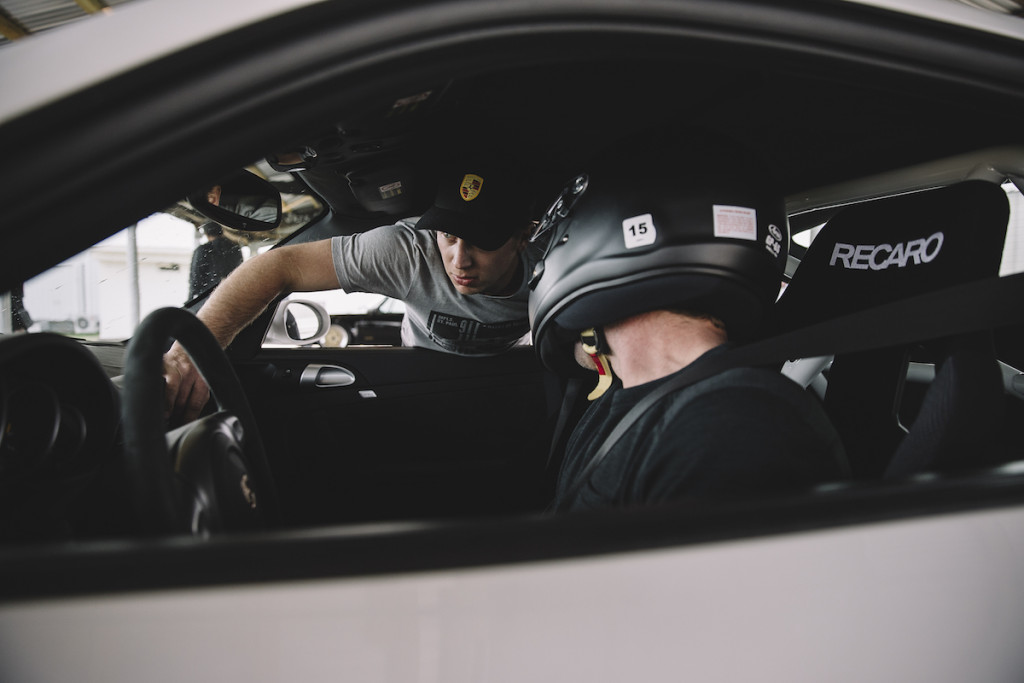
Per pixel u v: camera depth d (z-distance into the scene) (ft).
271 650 1.32
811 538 1.60
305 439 6.23
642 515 1.56
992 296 2.23
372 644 1.35
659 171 2.53
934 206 3.26
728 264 2.48
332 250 6.10
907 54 2.17
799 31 2.05
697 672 1.49
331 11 1.65
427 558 1.41
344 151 4.37
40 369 2.35
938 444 2.61
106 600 1.29
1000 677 1.76
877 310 2.23
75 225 1.47
